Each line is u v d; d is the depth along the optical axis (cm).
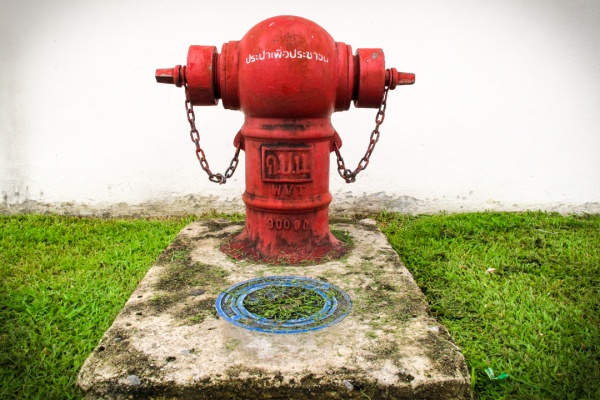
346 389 194
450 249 398
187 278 293
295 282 287
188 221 486
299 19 295
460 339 255
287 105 294
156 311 249
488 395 216
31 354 244
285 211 319
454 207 513
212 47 313
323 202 328
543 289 317
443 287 321
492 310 286
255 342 219
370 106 324
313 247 329
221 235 381
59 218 491
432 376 195
